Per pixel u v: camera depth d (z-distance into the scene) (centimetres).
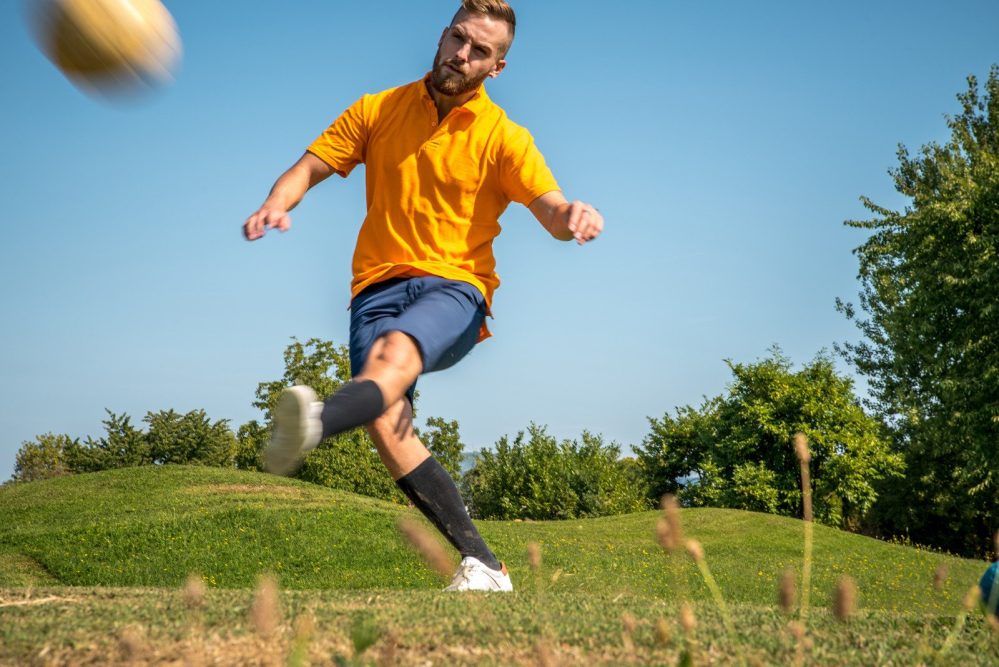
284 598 258
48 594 275
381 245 355
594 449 3838
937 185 3036
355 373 337
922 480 3103
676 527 151
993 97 2998
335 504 1400
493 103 367
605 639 199
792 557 1295
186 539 1120
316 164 368
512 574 935
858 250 2650
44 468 4581
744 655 190
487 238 359
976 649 215
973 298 2089
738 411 3284
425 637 194
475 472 3947
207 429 4028
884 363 3297
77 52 220
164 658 173
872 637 217
